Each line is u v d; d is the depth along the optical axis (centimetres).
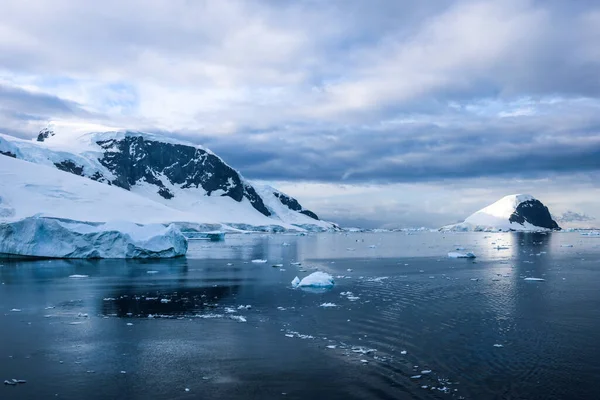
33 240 8569
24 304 4291
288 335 3200
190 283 5600
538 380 2369
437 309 4000
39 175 14762
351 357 2733
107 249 8725
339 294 4766
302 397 2192
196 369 2567
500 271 6900
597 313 3834
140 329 3388
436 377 2416
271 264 8156
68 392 2259
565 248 13312
